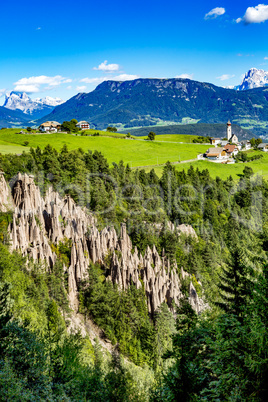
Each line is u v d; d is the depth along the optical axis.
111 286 78.12
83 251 85.12
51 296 68.75
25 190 88.94
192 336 26.48
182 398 22.19
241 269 34.97
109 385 31.11
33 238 78.50
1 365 24.45
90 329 70.50
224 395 20.61
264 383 19.28
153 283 82.69
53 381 26.38
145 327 72.25
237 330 21.66
